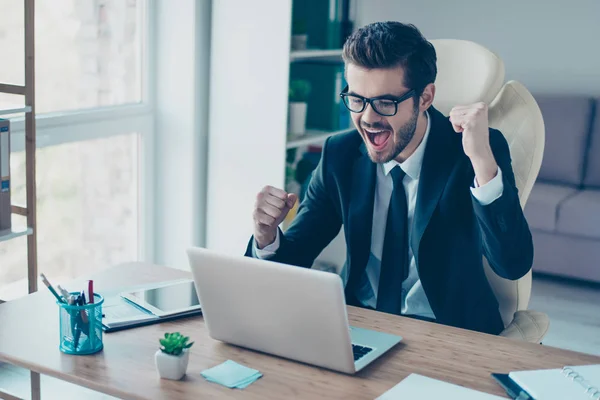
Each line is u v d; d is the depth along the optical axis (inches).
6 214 95.0
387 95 81.0
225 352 62.7
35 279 98.0
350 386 56.9
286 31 129.1
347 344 57.6
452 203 83.4
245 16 132.1
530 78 161.6
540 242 156.9
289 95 137.3
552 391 55.1
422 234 82.9
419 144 84.5
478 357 62.4
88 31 125.8
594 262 152.2
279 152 133.1
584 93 159.0
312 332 58.6
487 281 83.5
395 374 59.1
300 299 57.8
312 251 89.3
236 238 139.8
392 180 86.0
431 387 56.5
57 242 125.5
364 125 83.4
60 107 122.8
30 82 93.7
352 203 87.4
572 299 149.5
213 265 61.2
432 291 82.4
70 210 126.8
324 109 146.4
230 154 137.7
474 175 83.7
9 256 117.6
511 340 66.2
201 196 141.0
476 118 75.0
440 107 86.7
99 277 79.9
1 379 110.1
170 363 56.8
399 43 80.0
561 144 162.4
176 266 142.8
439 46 87.4
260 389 56.0
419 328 68.5
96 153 130.0
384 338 65.3
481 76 84.5
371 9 153.0
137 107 134.6
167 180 140.2
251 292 60.1
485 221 76.2
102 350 62.2
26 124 95.2
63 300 61.8
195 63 134.0
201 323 68.9
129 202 138.3
